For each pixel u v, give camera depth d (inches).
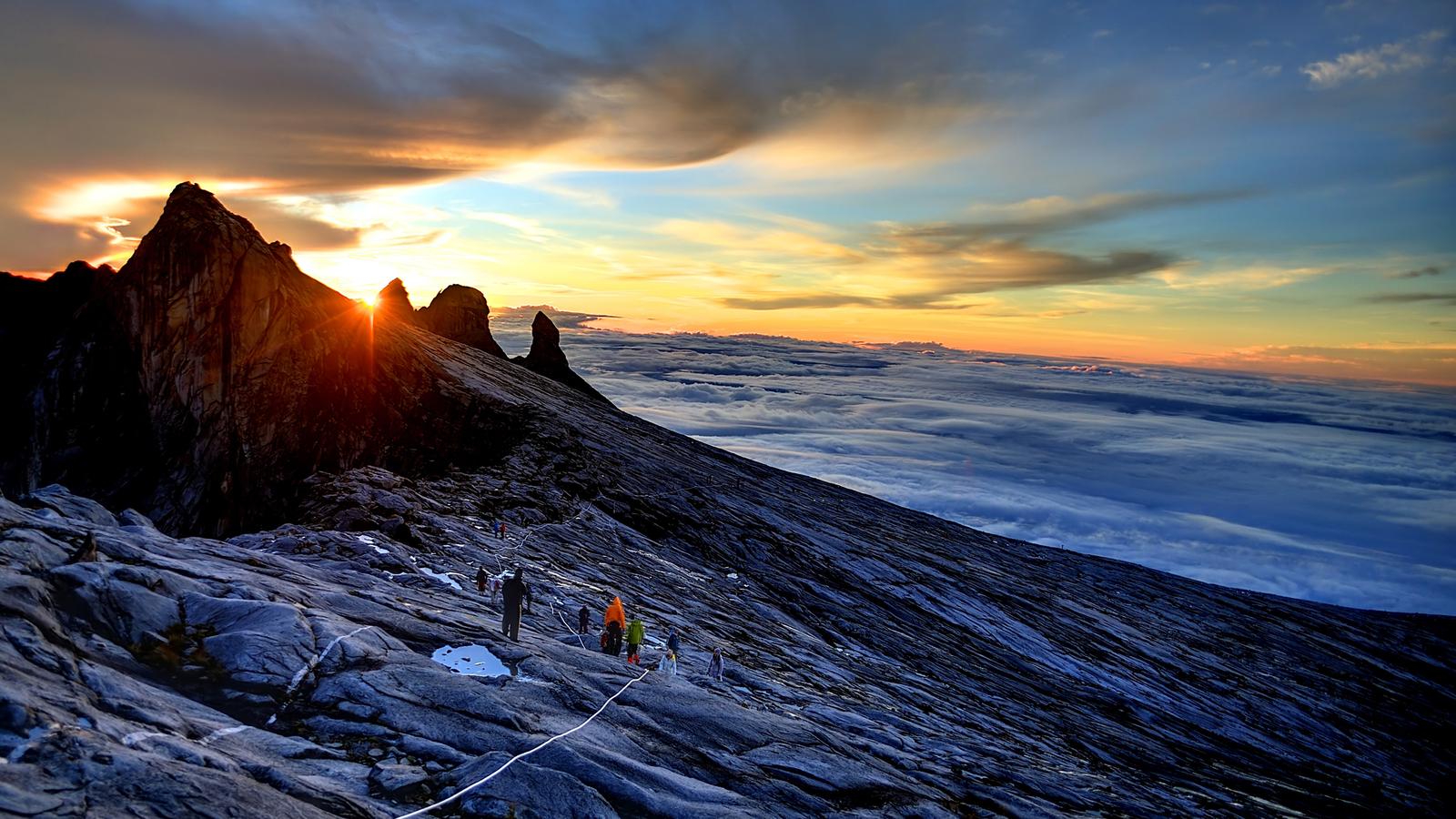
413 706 685.9
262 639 705.6
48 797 414.6
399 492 1953.7
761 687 1293.1
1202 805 1873.8
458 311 5708.7
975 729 1779.0
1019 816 1037.8
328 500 1771.7
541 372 5979.3
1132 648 3929.6
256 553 1040.2
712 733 862.5
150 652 649.6
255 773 526.9
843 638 2468.0
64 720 484.4
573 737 714.2
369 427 2920.8
